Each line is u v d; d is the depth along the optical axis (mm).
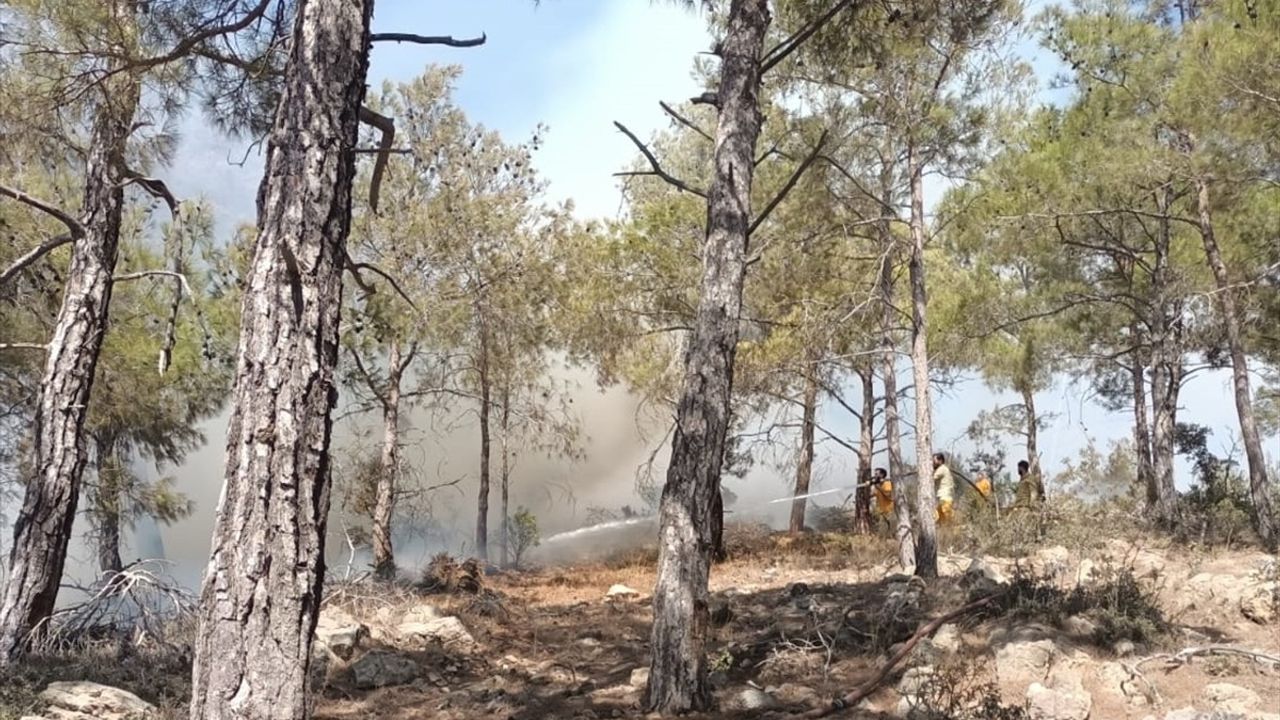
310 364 5055
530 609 13484
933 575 11844
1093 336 20844
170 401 17844
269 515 4828
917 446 12273
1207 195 14977
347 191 5414
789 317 14727
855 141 13836
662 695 7727
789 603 11602
